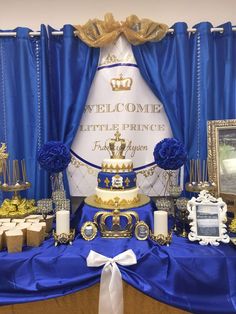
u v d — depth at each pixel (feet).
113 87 4.47
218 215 3.58
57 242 3.56
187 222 3.86
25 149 4.55
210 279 3.27
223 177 4.12
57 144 3.89
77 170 4.61
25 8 4.74
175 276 3.26
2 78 4.53
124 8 4.72
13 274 3.29
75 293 3.34
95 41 4.26
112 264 3.20
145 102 4.52
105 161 3.99
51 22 4.75
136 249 3.40
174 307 3.24
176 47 4.41
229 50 4.40
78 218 4.01
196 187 3.89
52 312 3.37
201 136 4.46
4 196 4.62
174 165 3.79
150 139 4.58
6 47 4.51
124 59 4.43
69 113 4.42
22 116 4.53
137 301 3.36
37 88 4.52
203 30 4.36
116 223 3.66
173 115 4.43
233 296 3.26
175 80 4.50
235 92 4.48
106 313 3.19
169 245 3.51
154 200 4.66
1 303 3.22
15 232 3.41
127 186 3.88
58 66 4.52
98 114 4.53
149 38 4.26
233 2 4.66
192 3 4.68
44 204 3.93
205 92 4.40
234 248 3.44
